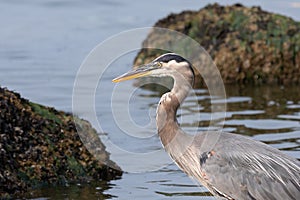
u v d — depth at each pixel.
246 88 18.50
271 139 14.62
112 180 13.30
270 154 11.54
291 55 19.05
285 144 14.34
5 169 12.54
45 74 18.52
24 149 12.93
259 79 19.02
